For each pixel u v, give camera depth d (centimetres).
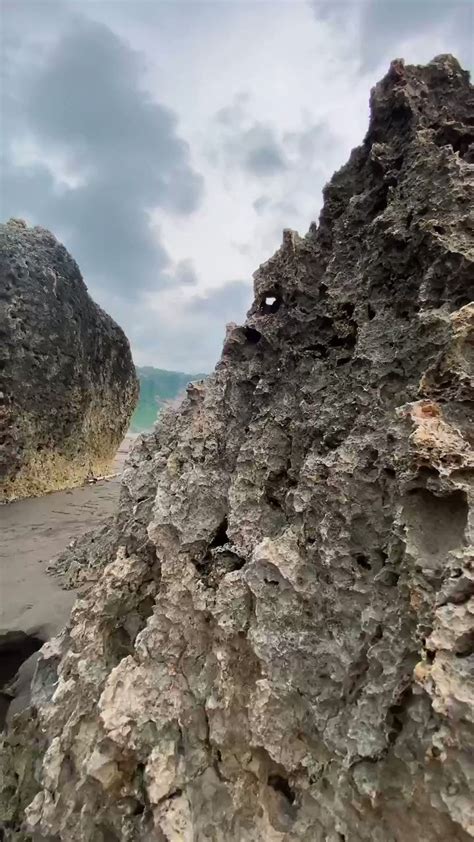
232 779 262
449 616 203
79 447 1393
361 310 338
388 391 293
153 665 311
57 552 800
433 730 198
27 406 1188
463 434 237
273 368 398
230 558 333
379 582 246
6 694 465
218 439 399
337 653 253
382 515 259
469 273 271
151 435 521
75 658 345
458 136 346
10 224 1404
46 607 600
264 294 439
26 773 340
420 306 291
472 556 206
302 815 240
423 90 381
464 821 184
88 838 278
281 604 280
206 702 283
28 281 1234
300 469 325
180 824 251
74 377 1342
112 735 280
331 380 339
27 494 1195
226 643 290
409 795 204
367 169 399
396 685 219
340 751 232
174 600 325
